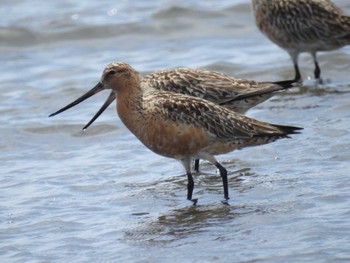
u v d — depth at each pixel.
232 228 12.52
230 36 24.11
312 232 12.02
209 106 13.88
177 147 13.84
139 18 25.39
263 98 16.09
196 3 26.09
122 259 11.74
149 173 15.30
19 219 13.43
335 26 20.17
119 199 14.08
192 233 12.46
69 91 20.45
